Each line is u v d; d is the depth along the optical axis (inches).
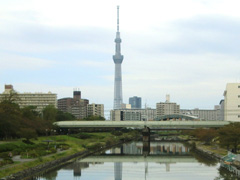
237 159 4397.1
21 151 5167.3
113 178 4146.2
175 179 4052.7
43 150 5511.8
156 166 5152.6
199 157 6328.7
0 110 6358.3
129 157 6373.0
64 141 7819.9
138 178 4156.0
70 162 5428.2
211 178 4065.0
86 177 4170.8
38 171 4185.5
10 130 6314.0
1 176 3344.0
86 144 7711.6
